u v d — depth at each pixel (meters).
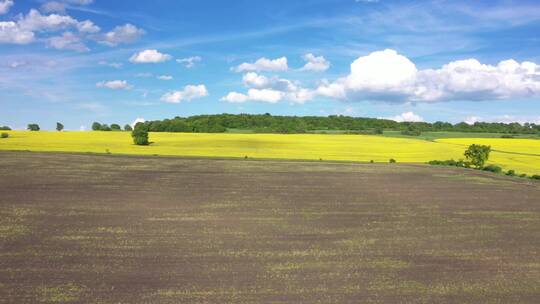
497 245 25.83
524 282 20.50
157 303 17.80
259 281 20.08
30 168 48.16
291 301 18.14
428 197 39.00
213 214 31.62
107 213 31.06
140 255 23.11
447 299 18.62
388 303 18.16
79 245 24.36
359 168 56.38
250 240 25.98
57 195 35.75
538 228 29.62
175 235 26.58
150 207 33.09
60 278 20.03
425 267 22.20
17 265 21.36
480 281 20.56
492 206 35.91
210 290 19.06
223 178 46.00
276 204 35.09
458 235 27.73
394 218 31.66
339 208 34.28
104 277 20.25
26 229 26.80
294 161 63.47
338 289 19.39
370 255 23.83
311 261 22.75
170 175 46.84
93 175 45.28
